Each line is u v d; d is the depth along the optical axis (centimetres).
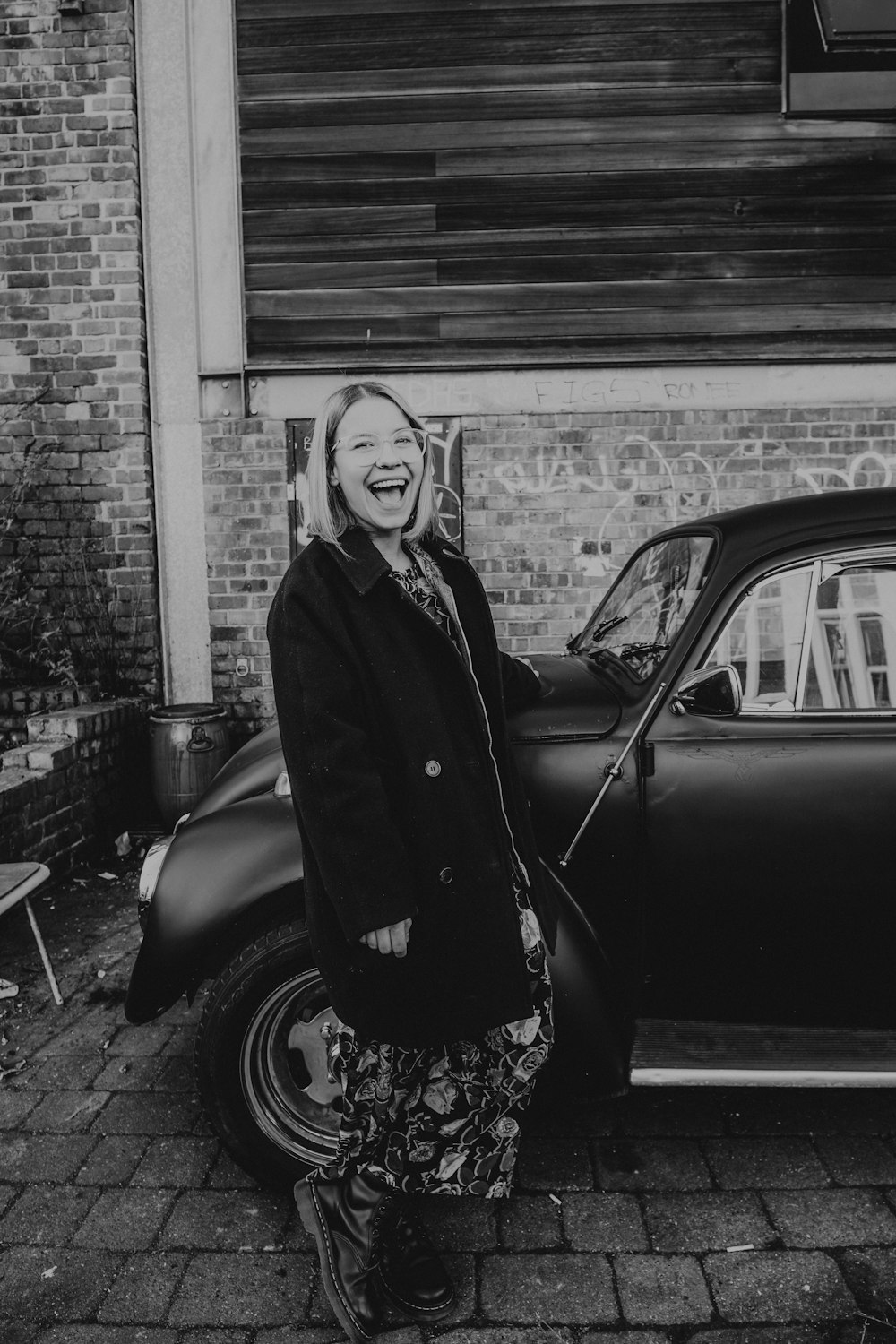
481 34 530
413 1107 190
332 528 182
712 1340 192
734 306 538
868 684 240
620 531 548
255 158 541
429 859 174
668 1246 218
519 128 534
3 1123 270
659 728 238
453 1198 236
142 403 552
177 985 236
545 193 536
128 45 532
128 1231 227
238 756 318
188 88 538
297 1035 237
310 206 542
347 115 537
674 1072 228
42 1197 239
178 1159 253
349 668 174
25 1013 331
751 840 235
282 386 554
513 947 179
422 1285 200
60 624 563
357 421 180
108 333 548
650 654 259
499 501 550
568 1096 232
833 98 525
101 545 561
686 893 238
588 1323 197
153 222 548
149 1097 281
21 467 555
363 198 541
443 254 541
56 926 405
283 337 548
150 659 564
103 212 542
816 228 533
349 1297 191
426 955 175
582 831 237
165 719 498
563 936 228
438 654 181
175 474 561
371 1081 192
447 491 552
